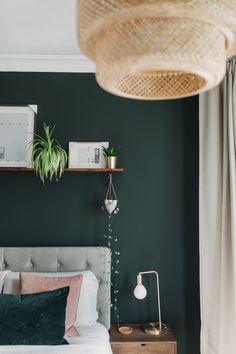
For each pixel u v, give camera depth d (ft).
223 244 7.50
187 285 8.50
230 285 7.35
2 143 8.68
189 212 8.75
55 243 8.59
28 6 6.61
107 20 2.77
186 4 2.64
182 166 8.89
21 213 8.68
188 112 9.01
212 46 2.86
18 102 8.98
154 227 8.69
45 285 6.95
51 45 8.26
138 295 7.54
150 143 8.96
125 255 8.59
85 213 8.70
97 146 8.82
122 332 7.48
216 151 7.98
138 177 8.84
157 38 2.74
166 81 3.75
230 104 7.61
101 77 3.08
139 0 2.71
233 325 7.22
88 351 5.66
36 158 8.18
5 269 8.05
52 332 5.94
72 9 6.70
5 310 6.10
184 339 8.32
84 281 7.45
